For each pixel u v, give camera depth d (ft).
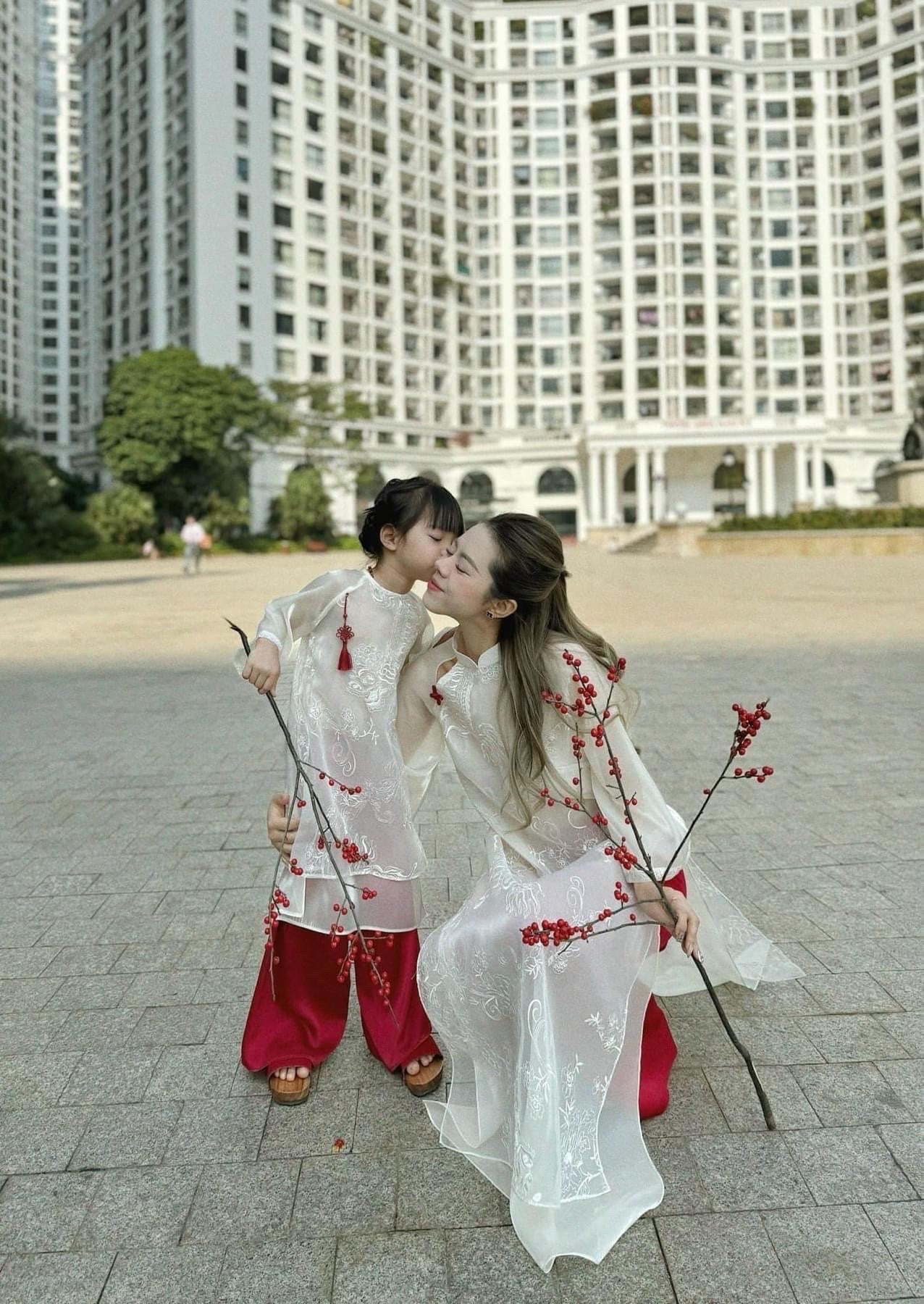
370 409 185.47
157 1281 5.16
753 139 209.77
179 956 9.48
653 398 203.72
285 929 7.20
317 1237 5.49
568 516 203.21
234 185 171.83
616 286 207.21
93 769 17.43
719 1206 5.68
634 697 6.54
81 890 11.34
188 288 171.42
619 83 203.21
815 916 10.06
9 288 310.65
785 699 21.85
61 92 329.93
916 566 68.54
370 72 192.24
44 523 135.74
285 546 164.14
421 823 13.76
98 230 200.34
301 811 7.15
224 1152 6.34
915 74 198.39
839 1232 5.42
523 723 6.20
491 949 6.10
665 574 70.38
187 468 152.25
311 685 7.10
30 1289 5.12
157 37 176.76
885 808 13.67
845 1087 6.93
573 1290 5.02
